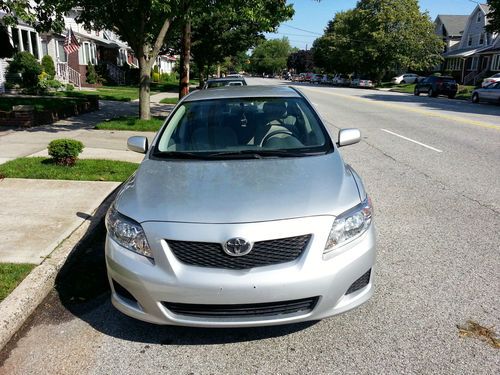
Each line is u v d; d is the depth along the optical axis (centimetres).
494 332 322
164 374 289
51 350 315
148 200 322
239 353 307
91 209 554
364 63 5775
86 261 451
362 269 306
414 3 5325
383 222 539
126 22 1279
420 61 5325
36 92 2223
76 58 3241
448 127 1353
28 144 970
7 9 1091
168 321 298
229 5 1262
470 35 5544
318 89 4191
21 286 371
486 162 860
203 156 393
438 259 439
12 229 489
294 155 391
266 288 282
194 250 290
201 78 3247
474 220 545
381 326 332
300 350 308
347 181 349
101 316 356
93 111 1711
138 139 445
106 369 295
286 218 295
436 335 320
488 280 397
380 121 1520
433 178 742
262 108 463
